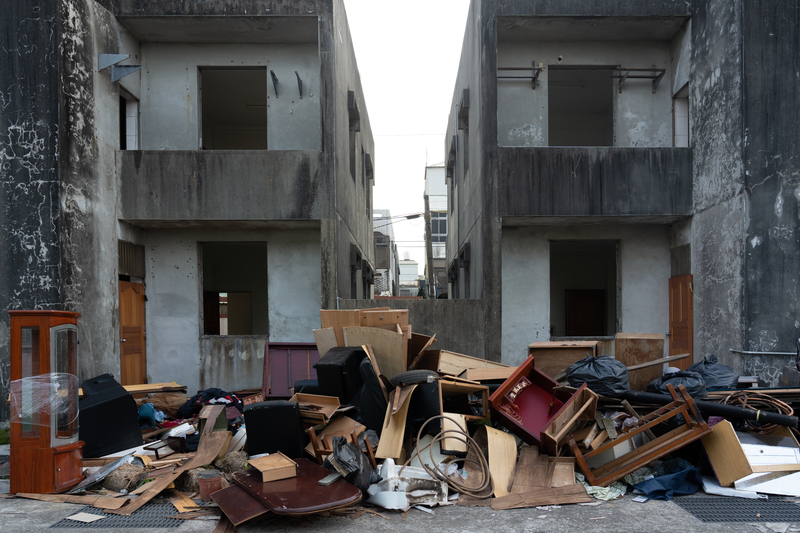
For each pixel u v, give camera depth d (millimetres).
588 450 4809
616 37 8984
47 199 6727
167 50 8938
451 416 5086
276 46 9031
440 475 4410
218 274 13969
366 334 5836
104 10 7809
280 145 8961
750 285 7094
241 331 15562
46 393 4551
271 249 9047
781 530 3686
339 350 5715
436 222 31359
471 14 9836
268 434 4754
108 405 5379
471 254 10523
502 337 9234
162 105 8898
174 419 6656
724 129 7523
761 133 7129
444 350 7609
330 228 8086
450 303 7973
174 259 8961
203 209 8078
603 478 4516
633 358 6293
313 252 9031
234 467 4789
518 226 9336
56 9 6789
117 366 7918
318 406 5176
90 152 7383
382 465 4520
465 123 11531
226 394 6855
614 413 5469
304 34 8711
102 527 3811
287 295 9000
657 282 9273
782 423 4578
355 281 11602
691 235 8438
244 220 8156
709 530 3691
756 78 7141
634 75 9055
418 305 7957
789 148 7125
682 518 3914
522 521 3883
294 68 9023
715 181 7730
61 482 4574
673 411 4574
